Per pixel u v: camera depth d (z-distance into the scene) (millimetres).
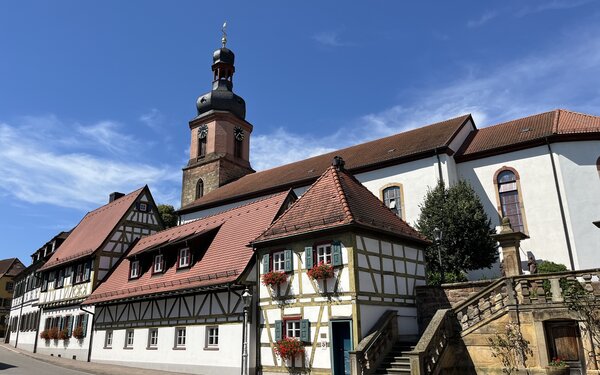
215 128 45969
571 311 13016
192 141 47562
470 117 31703
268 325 17172
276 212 20062
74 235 36594
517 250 15539
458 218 21969
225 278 18375
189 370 19297
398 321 16453
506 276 14844
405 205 27531
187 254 21891
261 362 17078
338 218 16062
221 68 48719
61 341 29609
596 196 24047
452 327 14914
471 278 24375
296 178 33344
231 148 46094
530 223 25234
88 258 28984
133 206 30766
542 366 13188
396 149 30219
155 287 21969
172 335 20609
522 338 13648
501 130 29953
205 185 44938
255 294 17938
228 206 36812
